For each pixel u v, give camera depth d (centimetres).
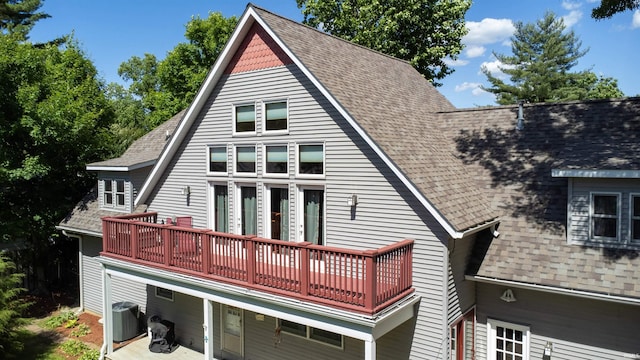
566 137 1131
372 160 992
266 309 966
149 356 1314
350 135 1023
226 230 1299
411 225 943
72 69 2198
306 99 1092
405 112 1230
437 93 1655
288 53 1075
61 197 1903
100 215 1658
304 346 1136
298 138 1112
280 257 938
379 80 1304
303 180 1106
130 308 1456
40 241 1930
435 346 919
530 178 1086
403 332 964
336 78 1098
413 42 2559
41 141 1675
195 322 1374
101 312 1697
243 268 1009
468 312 1006
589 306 902
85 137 1844
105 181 1670
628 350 864
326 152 1063
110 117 2094
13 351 1317
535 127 1211
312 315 892
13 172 1614
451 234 863
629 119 1081
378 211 989
